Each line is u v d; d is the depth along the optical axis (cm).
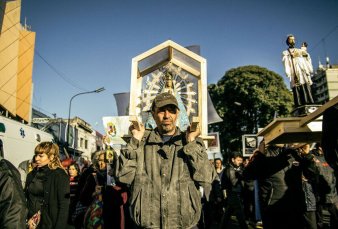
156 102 271
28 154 998
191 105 569
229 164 737
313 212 526
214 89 3050
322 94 6525
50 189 385
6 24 1688
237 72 2941
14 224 220
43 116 2847
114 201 437
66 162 660
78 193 503
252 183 789
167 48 572
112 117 591
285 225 439
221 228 707
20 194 233
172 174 254
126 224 432
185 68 596
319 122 280
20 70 1842
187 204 246
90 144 4116
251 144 1102
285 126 281
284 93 2811
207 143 559
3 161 241
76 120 3588
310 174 473
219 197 602
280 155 452
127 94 714
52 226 377
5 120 863
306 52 516
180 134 277
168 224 240
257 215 759
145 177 256
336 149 229
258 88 2789
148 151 268
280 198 441
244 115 2892
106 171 491
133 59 571
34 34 1923
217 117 677
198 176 250
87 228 435
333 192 591
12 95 1738
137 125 267
